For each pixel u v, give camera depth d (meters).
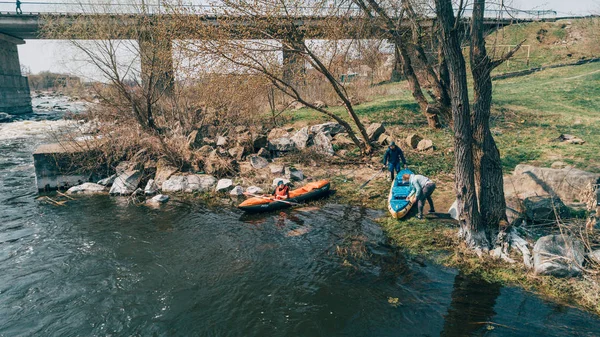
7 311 7.17
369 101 26.25
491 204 8.38
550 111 20.67
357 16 14.20
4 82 47.47
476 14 7.87
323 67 13.80
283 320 6.64
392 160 13.21
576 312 6.33
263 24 12.55
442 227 9.61
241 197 13.40
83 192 14.60
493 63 7.93
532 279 7.21
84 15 17.36
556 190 10.16
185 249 9.53
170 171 15.09
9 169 18.50
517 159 13.91
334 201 12.48
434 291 7.20
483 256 8.01
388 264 8.30
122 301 7.42
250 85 14.28
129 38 18.02
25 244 10.01
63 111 52.72
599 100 22.27
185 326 6.63
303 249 9.25
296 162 16.25
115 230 10.84
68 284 8.05
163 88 19.38
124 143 15.78
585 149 14.12
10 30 44.28
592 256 7.24
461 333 6.02
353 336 6.14
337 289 7.48
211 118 20.42
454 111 8.00
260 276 8.12
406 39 15.97
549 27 39.69
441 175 13.49
